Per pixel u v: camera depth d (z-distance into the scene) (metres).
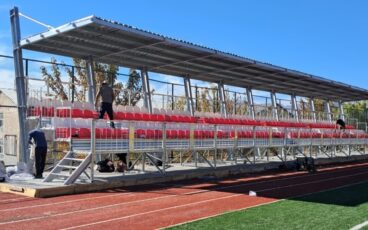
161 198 11.54
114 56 18.28
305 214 9.27
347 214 9.30
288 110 31.59
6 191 12.24
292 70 22.72
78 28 13.66
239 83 26.33
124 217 8.92
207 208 10.09
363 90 30.55
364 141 31.47
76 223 8.30
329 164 25.33
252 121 25.67
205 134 17.83
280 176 17.86
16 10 15.82
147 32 14.91
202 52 17.58
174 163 20.45
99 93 15.85
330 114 36.59
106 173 15.52
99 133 13.56
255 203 10.88
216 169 18.00
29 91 16.09
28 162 14.95
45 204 10.34
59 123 14.89
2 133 17.73
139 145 14.85
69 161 13.71
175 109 22.61
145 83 20.78
